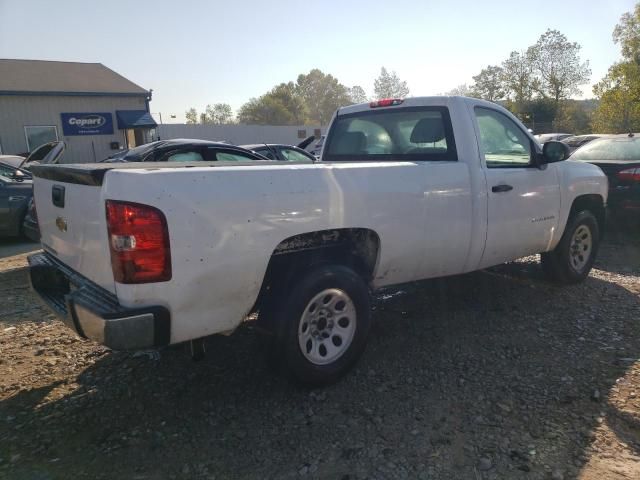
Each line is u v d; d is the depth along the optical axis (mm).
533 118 57750
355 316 3521
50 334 4500
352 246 3662
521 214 4641
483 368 3721
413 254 3816
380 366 3793
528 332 4348
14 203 8891
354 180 3396
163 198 2648
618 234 8281
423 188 3787
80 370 3807
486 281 5781
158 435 2971
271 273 3322
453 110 4320
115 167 3043
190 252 2738
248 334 4402
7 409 3262
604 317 4645
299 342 3264
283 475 2613
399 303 5141
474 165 4207
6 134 23047
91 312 2664
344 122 5328
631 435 2877
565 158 4777
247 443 2885
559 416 3072
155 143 8508
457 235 4078
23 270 6914
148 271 2635
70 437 2955
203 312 2873
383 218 3541
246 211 2910
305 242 3348
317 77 102188
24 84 23531
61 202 3240
